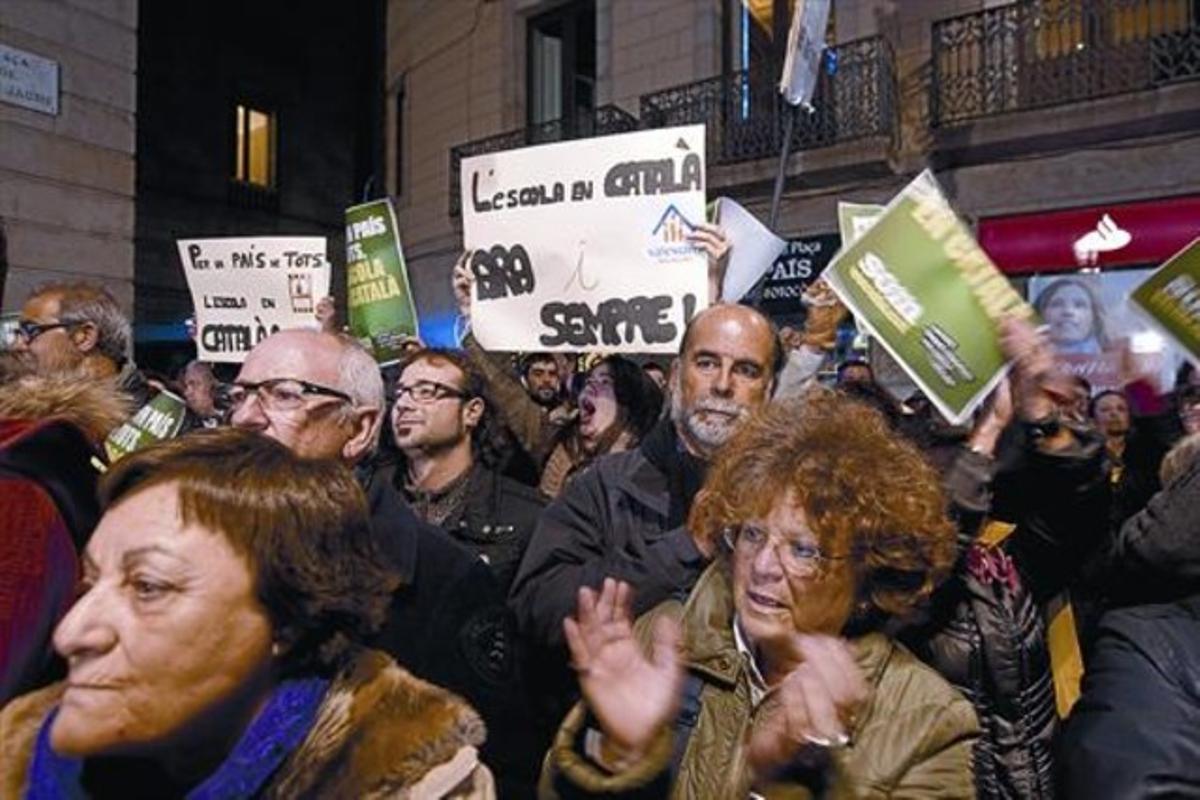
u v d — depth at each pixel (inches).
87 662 43.5
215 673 44.4
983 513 78.8
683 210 128.6
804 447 60.9
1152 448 156.6
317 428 87.9
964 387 85.8
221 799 44.5
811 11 168.4
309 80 906.7
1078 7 398.0
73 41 346.6
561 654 93.9
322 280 182.9
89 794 46.4
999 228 421.7
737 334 96.4
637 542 97.7
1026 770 79.2
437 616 87.8
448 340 631.8
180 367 649.0
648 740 58.1
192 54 820.0
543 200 136.0
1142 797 53.9
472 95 619.5
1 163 323.6
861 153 442.3
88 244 352.2
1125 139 392.2
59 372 76.1
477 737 48.5
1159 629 60.9
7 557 55.4
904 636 80.0
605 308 132.2
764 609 58.8
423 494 127.4
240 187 852.6
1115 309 393.1
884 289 91.0
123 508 45.4
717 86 490.6
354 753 46.0
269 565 45.3
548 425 174.2
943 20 428.5
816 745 56.4
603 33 546.6
